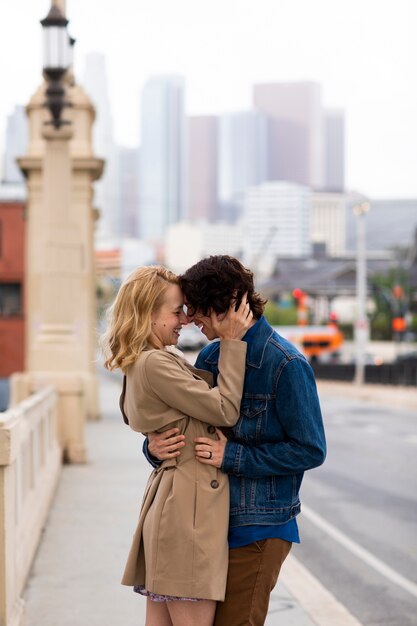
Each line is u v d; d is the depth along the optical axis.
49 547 8.44
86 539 8.79
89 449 16.64
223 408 3.60
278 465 3.59
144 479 12.89
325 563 8.67
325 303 98.38
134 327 3.71
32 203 22.88
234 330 3.70
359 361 43.41
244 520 3.61
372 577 8.11
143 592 3.84
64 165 14.62
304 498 12.49
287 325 87.81
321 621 6.32
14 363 44.94
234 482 3.65
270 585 3.63
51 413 12.12
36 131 22.92
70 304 14.58
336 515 11.22
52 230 14.52
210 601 3.61
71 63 14.80
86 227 22.62
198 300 3.69
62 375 14.31
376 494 12.84
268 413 3.65
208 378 3.82
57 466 12.62
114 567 7.65
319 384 46.62
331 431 22.41
